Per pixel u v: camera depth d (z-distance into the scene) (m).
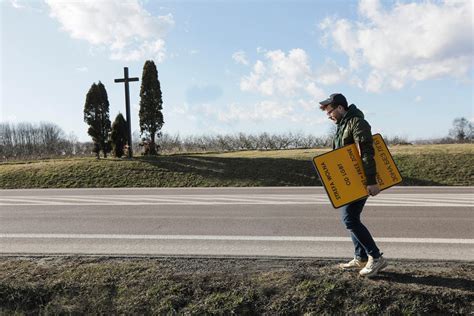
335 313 3.95
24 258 5.56
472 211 9.35
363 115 4.42
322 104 4.64
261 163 20.22
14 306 4.32
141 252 5.96
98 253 5.91
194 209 10.23
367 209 9.70
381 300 4.00
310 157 21.16
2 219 9.11
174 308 4.11
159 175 19.05
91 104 23.91
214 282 4.43
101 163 21.05
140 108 25.86
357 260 4.73
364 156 4.23
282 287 4.27
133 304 4.20
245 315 4.02
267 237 6.87
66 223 8.49
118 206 10.96
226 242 6.55
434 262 5.08
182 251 6.00
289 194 13.59
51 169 20.25
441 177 17.44
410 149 22.34
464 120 36.97
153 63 25.97
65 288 4.47
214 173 19.12
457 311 3.85
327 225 7.86
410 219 8.37
